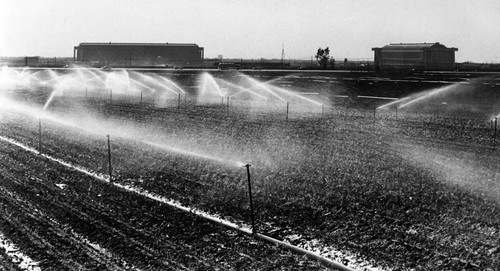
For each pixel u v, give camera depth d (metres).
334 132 38.22
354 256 15.02
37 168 26.00
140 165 26.44
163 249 15.36
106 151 30.06
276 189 21.77
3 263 14.38
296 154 29.23
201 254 15.03
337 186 22.17
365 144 33.09
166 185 22.69
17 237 16.34
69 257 14.73
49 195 21.09
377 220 18.11
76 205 19.70
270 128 39.97
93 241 16.02
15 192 21.58
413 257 14.89
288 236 16.67
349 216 18.53
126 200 20.34
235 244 15.87
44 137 35.22
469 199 20.56
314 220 18.14
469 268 14.15
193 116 47.59
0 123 42.25
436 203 20.02
